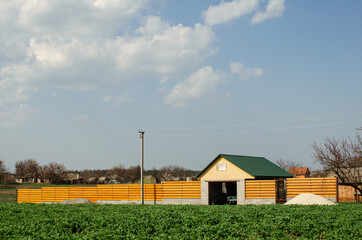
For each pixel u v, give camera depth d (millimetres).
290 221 17703
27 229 16578
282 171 43062
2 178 103875
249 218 19234
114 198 43344
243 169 36250
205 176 38219
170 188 40094
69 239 14359
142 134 40938
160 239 14078
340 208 23703
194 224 17859
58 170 123250
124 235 14875
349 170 37031
